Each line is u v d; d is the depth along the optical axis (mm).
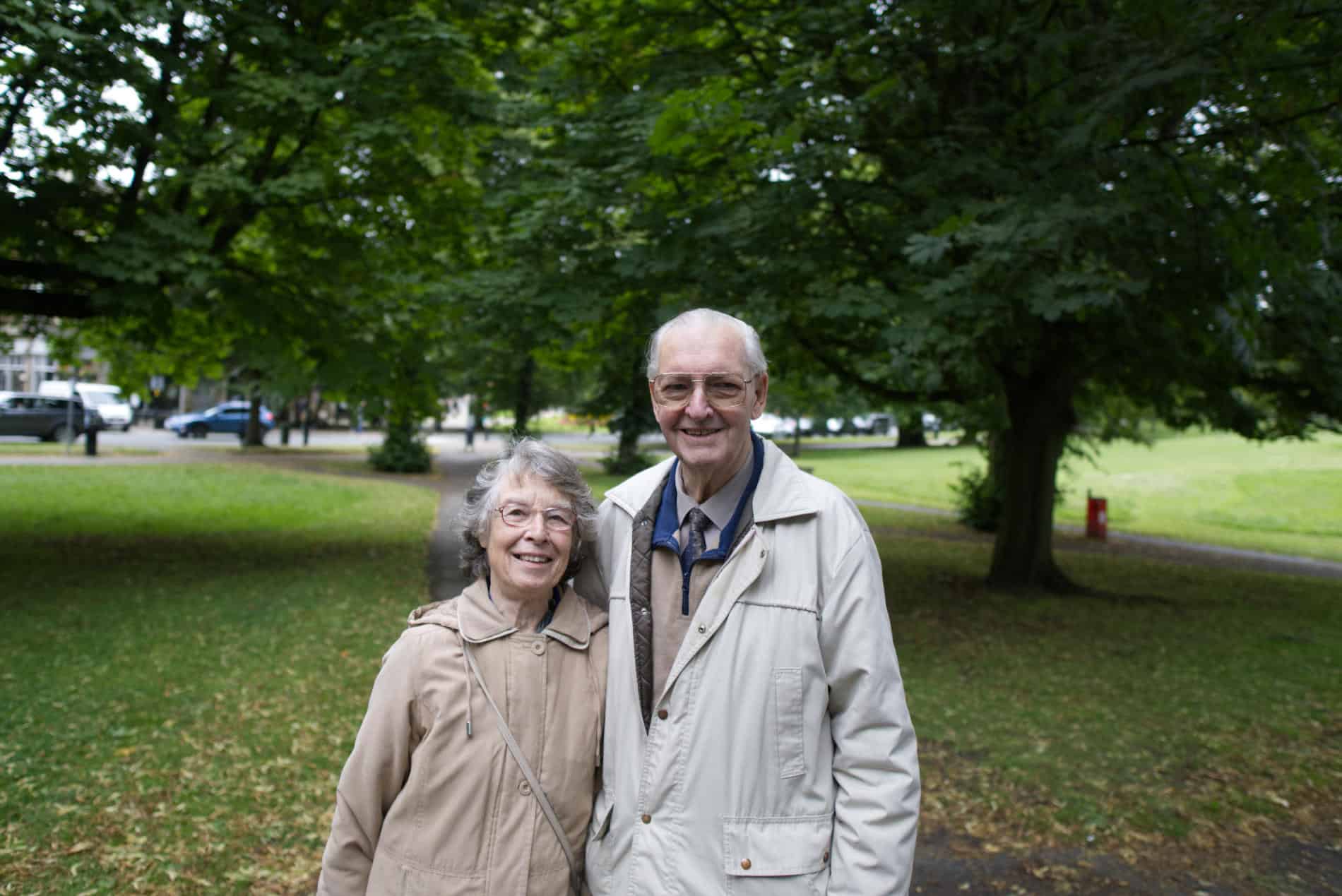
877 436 56312
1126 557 15883
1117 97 6453
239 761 4781
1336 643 8812
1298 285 7684
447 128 10812
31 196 8492
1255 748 5570
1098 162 7004
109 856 3709
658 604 1957
